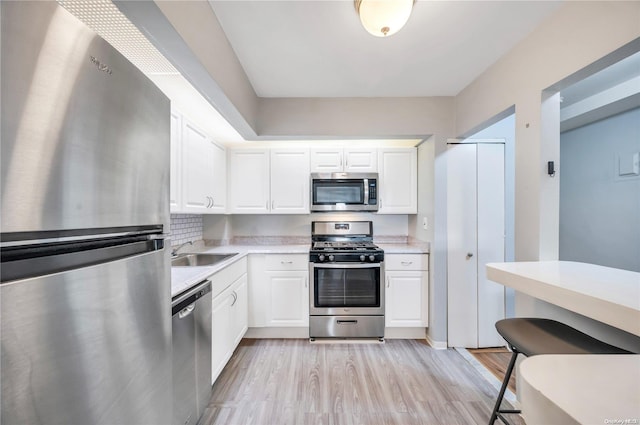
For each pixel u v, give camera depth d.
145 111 0.83
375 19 1.29
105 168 0.67
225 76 1.58
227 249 2.69
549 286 1.04
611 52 1.15
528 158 1.58
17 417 0.48
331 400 1.75
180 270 1.66
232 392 1.83
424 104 2.43
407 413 1.64
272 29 1.52
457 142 2.44
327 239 3.15
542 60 1.48
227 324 2.00
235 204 2.87
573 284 1.03
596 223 2.97
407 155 2.88
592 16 1.22
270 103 2.42
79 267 0.62
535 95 1.53
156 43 1.12
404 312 2.60
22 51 0.49
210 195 2.39
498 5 1.35
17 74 0.48
